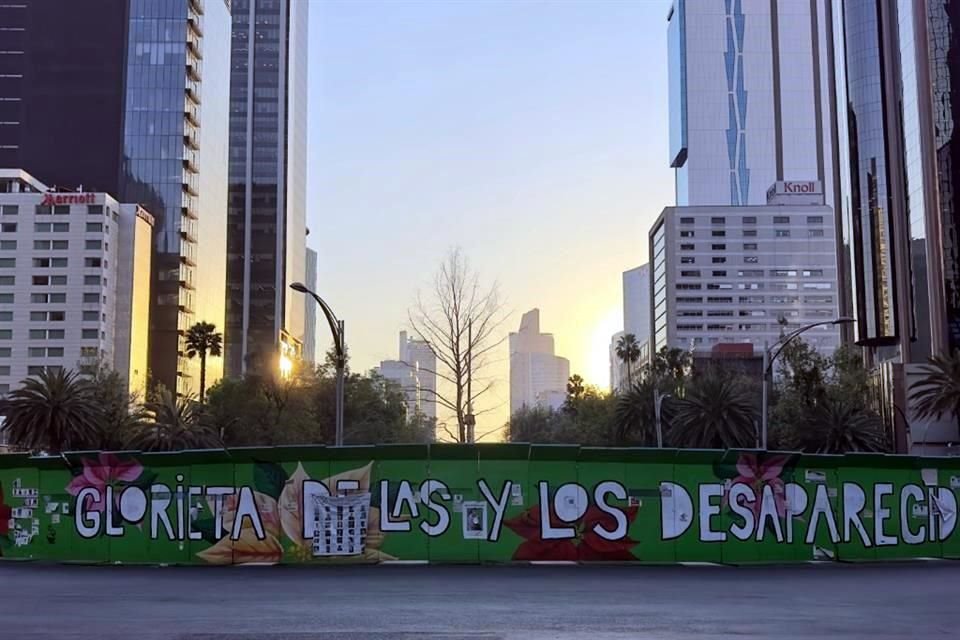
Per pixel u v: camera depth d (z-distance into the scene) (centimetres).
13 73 16800
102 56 16938
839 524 2378
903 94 11444
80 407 7725
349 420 10062
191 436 8181
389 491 2269
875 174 11912
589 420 11081
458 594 1612
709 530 2302
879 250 11738
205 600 1512
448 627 1209
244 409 9781
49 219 15012
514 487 2277
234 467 2295
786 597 1595
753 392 9081
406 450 2281
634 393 9175
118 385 10144
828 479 2394
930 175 10681
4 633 1155
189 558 2269
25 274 14912
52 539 2350
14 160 16588
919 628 1234
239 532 2266
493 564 2228
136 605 1442
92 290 14875
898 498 2434
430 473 2275
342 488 2270
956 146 10606
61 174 16600
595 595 1605
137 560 2289
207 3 17812
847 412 7738
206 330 12862
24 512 2378
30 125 16688
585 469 2294
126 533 2308
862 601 1541
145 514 2308
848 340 12681
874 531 2402
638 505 2291
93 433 7831
